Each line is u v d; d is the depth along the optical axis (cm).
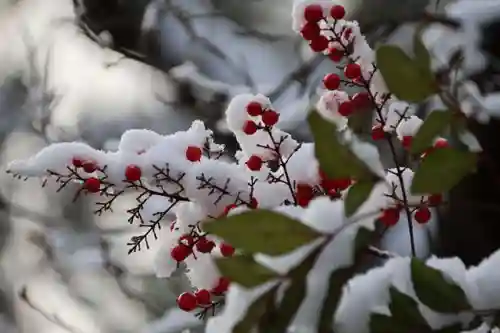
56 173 121
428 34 189
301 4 122
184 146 123
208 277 122
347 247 110
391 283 112
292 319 108
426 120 109
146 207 126
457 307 110
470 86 157
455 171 108
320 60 211
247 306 108
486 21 181
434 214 184
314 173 120
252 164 121
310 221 110
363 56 121
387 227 113
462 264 112
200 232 122
